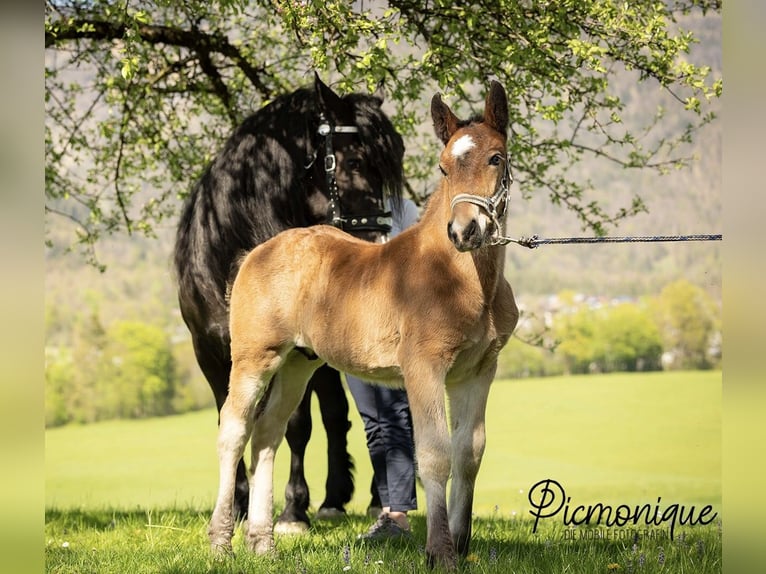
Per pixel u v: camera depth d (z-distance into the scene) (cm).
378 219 601
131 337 3772
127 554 511
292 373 532
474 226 411
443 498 426
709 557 469
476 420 456
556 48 698
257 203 604
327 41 631
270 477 517
